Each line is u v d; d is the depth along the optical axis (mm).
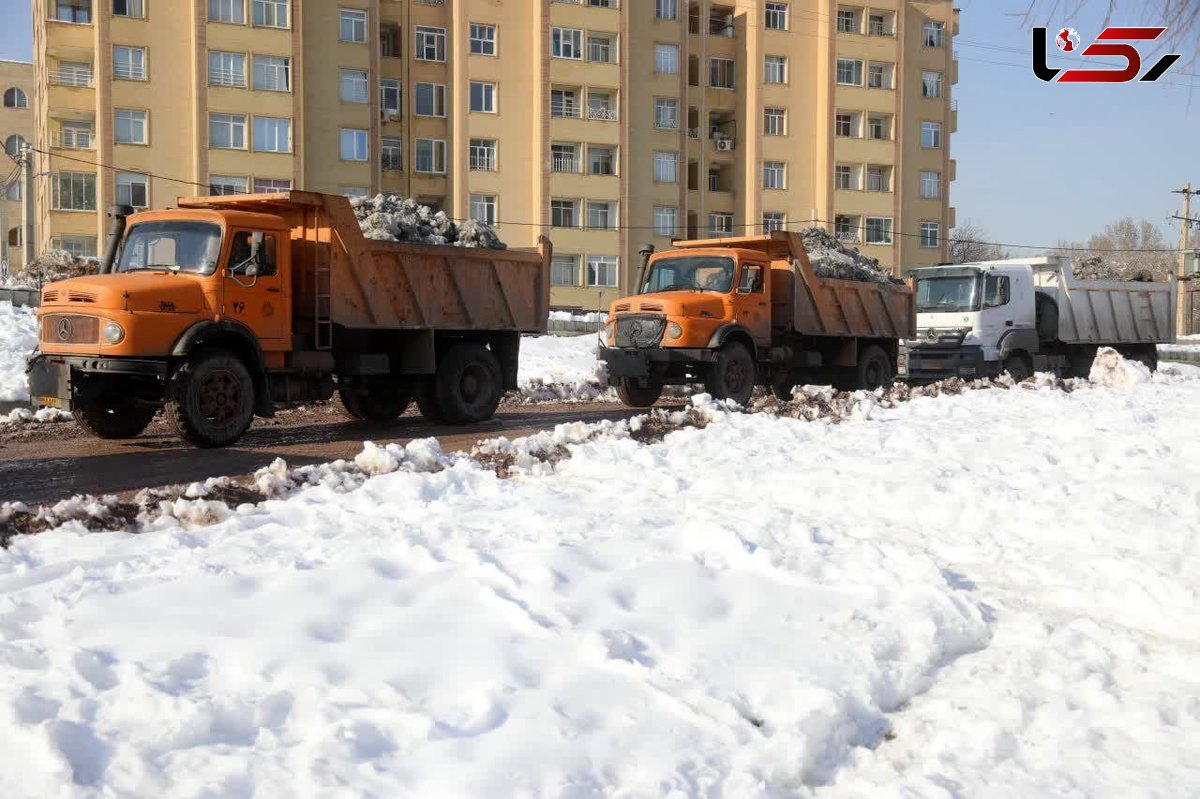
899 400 16953
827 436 11102
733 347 17672
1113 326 27453
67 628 4695
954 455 9781
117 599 5094
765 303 18484
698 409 13609
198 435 11734
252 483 9148
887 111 61875
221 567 5770
